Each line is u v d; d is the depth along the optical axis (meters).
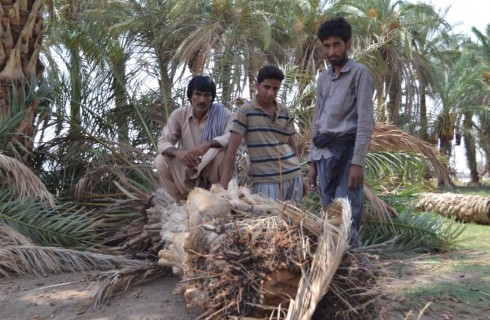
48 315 3.74
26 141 6.31
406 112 19.47
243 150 6.20
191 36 7.73
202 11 8.58
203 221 3.22
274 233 2.90
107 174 6.74
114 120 7.65
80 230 5.71
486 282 4.32
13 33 6.22
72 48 7.48
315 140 3.97
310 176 4.20
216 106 4.64
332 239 2.76
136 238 5.26
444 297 3.91
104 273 4.26
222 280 2.82
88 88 7.43
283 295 2.79
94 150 7.20
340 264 2.82
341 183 3.85
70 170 7.30
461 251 5.96
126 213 6.09
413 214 6.42
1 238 5.18
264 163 4.11
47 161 7.33
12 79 6.21
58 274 4.89
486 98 28.81
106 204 6.22
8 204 5.48
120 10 7.96
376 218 6.14
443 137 25.58
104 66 7.59
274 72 3.96
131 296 4.04
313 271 2.62
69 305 3.93
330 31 3.76
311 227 3.01
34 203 5.65
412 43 21.41
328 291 2.84
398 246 6.07
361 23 15.61
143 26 8.05
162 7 8.08
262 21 8.44
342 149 3.83
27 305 3.98
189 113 4.59
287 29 11.62
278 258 2.80
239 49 8.01
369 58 8.54
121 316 3.62
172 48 8.29
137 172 6.65
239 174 5.88
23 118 6.21
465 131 27.62
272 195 4.05
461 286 4.20
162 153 4.48
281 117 4.16
